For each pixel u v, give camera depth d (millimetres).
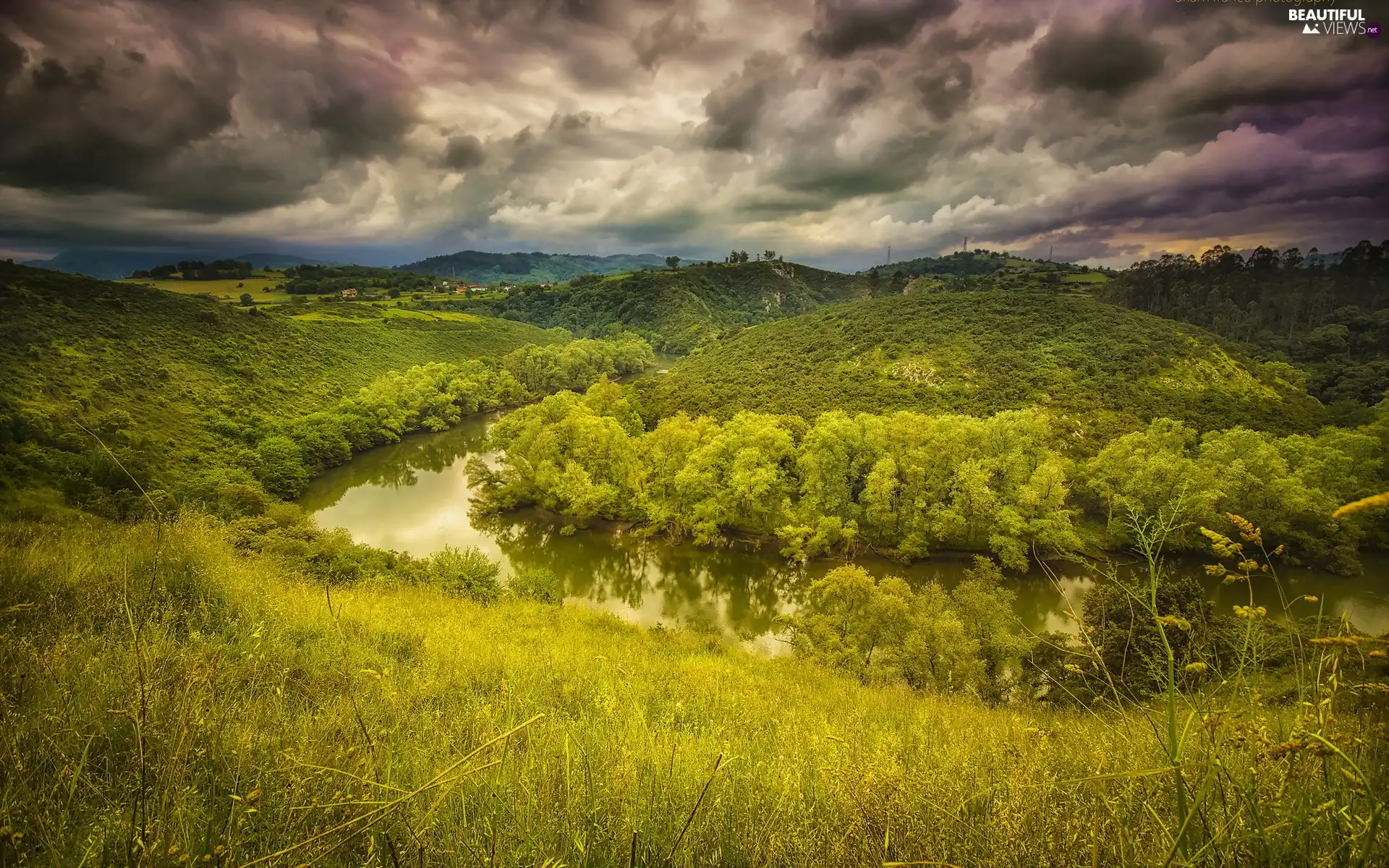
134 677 4160
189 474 42281
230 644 6078
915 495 38531
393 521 44625
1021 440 42094
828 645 19422
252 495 34625
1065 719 8211
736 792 3736
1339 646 2312
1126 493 37250
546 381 94688
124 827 2566
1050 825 2959
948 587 34812
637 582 35531
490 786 3303
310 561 21141
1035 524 35531
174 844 2385
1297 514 34344
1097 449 48688
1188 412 54625
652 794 3391
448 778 3045
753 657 17844
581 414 49875
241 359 69938
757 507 39625
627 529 42844
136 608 6461
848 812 3240
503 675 8172
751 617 30859
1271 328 109312
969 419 43844
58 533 9320
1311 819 2098
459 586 22469
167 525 10422
